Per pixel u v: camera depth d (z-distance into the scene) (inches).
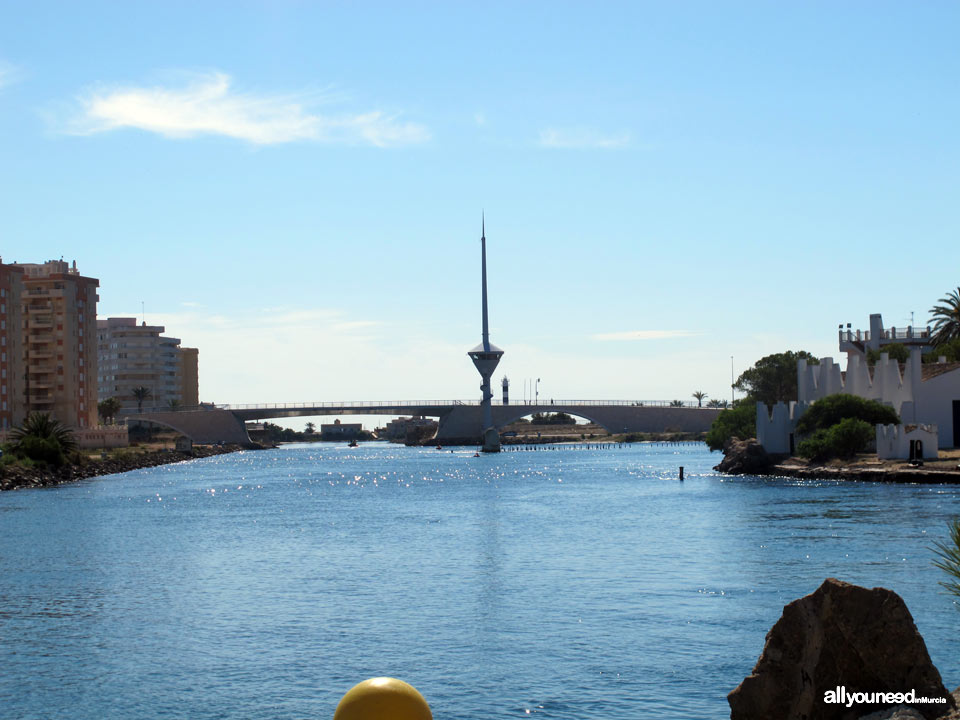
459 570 2212.1
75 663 1449.3
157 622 1712.6
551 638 1519.4
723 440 7288.4
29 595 1991.9
